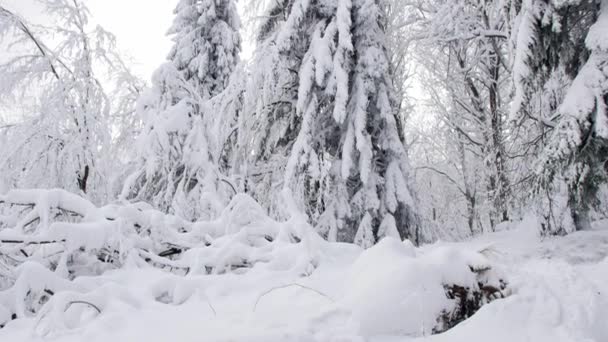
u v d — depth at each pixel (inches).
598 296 130.9
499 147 546.0
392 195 397.4
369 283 133.8
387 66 413.7
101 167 334.0
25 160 307.6
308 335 113.1
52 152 311.9
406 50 532.7
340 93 373.7
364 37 409.7
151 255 208.1
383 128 416.2
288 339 110.2
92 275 205.2
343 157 388.5
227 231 240.7
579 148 319.0
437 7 591.8
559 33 331.3
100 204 334.3
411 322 121.5
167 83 366.6
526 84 352.8
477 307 131.6
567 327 115.5
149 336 120.7
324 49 386.3
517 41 327.9
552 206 344.5
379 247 158.2
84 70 328.5
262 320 128.6
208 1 604.4
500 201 545.3
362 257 159.5
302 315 130.5
